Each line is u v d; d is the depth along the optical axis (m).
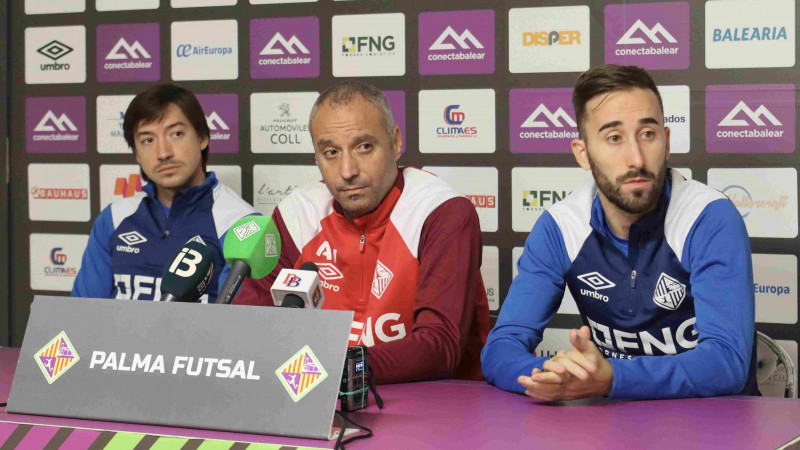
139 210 2.46
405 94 2.49
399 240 1.86
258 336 1.06
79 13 2.72
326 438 1.00
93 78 2.72
